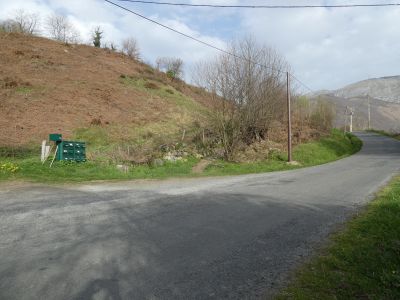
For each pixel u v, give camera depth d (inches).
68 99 1235.9
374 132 3070.9
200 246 223.5
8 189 418.6
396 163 847.7
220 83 1007.0
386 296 161.6
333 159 1126.4
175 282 170.1
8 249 211.0
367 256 206.4
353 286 168.6
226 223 279.9
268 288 165.3
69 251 209.5
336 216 309.3
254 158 995.3
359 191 439.5
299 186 484.7
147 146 871.7
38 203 344.5
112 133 1058.1
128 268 185.6
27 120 1007.0
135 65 1930.4
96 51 1924.2
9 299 149.4
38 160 634.2
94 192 417.4
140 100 1441.9
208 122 1072.8
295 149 1198.9
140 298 152.6
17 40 1663.4
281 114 1288.1
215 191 437.4
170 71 2012.8
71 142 658.2
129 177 577.6
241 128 1026.1
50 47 1710.1
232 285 168.1
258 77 1060.5
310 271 185.3
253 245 227.6
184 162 815.7
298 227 272.2
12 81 1213.1
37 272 178.1
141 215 302.2
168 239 236.2
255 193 423.8
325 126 1877.5
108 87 1459.2
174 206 341.4
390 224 274.8
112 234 245.3
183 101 1614.2
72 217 291.4
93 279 171.0
